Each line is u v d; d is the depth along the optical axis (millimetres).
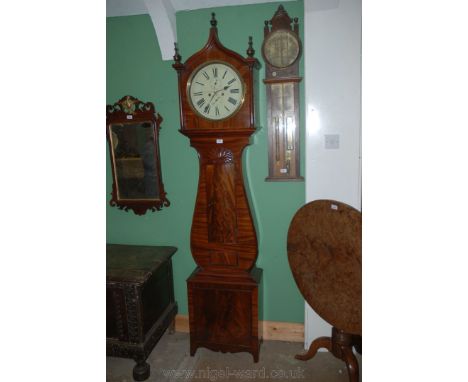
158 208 2492
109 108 2439
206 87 1975
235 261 2113
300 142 2232
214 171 2055
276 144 2238
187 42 2281
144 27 2336
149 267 2098
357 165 2068
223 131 1955
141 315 2000
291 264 1950
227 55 1905
